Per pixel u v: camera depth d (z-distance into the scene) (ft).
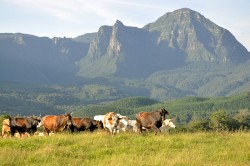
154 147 64.39
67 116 95.50
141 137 74.38
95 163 52.54
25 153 57.88
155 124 87.51
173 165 48.85
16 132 91.61
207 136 75.56
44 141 71.31
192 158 52.49
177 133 84.58
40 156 56.65
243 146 61.98
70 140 71.77
